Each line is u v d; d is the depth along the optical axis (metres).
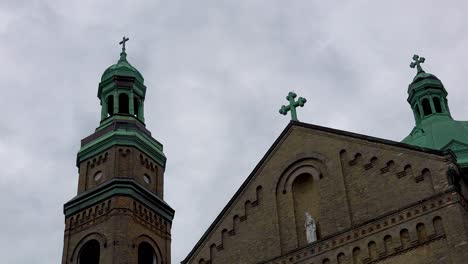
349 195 40.06
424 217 36.81
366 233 38.19
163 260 52.78
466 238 35.06
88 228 51.94
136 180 53.66
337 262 38.38
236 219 43.19
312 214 41.25
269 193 42.91
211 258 42.72
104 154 54.78
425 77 68.31
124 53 63.22
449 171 37.16
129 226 50.97
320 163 42.12
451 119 64.62
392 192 38.62
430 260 35.69
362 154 40.75
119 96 58.91
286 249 40.69
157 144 57.94
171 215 55.59
